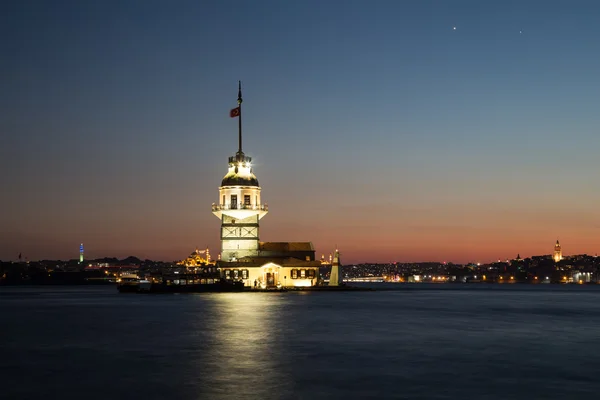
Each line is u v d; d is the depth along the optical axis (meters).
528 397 39.91
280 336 70.12
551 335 71.69
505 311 116.00
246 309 113.00
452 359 53.81
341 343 64.12
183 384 43.81
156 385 43.53
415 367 49.94
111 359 54.22
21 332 76.56
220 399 39.62
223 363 51.88
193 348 60.56
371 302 145.38
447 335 71.38
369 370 48.69
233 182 186.88
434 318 95.94
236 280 188.00
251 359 53.84
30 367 50.62
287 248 193.75
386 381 44.62
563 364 51.28
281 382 44.34
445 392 41.25
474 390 41.78
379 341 65.81
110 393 41.28
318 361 52.78
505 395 40.41
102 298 185.12
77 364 51.84
